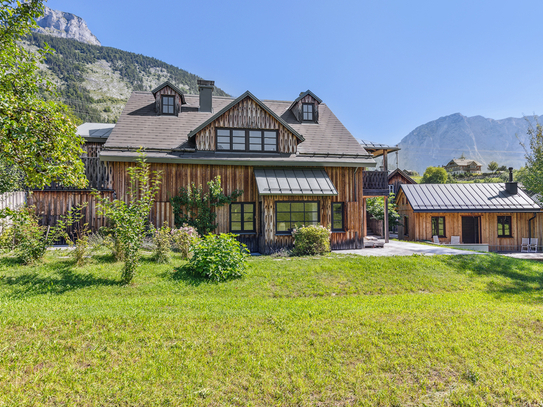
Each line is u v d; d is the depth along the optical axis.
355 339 5.50
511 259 13.71
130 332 5.45
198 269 9.42
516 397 4.08
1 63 7.42
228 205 15.16
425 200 23.56
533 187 25.62
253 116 15.77
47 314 5.93
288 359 4.82
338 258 12.29
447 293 9.43
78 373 4.23
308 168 16.14
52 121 6.80
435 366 4.75
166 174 14.56
